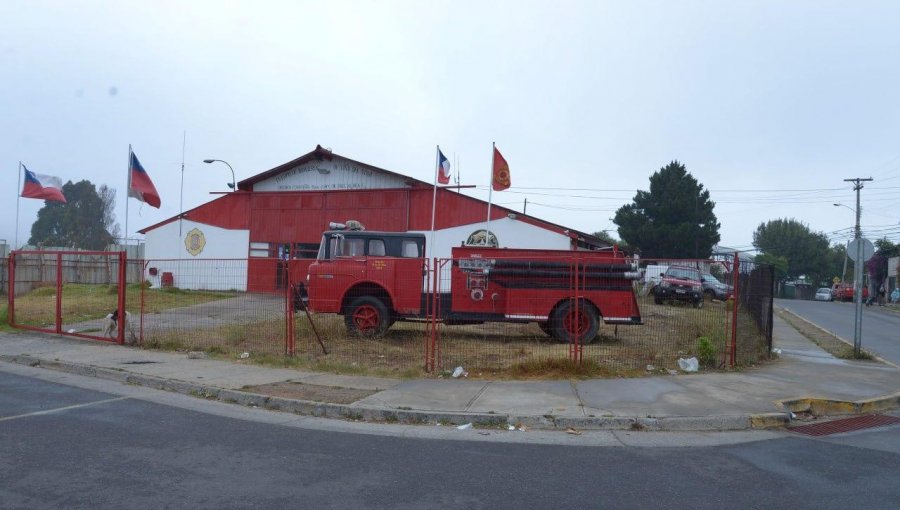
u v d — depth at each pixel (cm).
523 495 527
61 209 6178
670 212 5438
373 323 1345
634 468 611
